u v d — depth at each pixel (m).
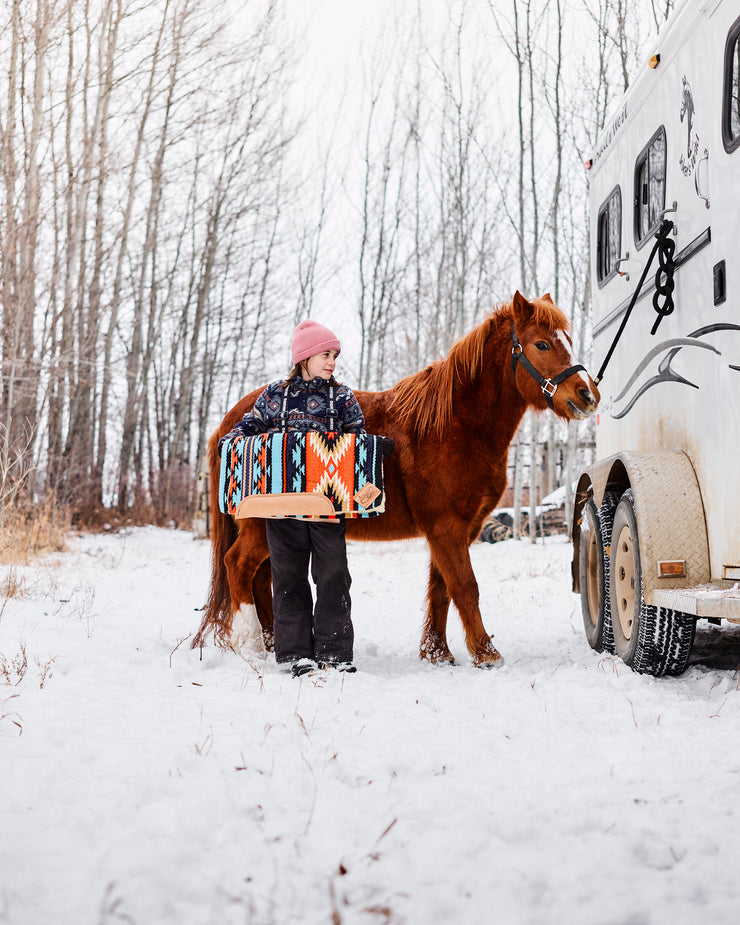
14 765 2.64
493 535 17.33
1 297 14.33
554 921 1.77
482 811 2.35
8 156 14.66
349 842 2.13
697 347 4.45
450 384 5.01
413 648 5.79
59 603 7.13
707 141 4.34
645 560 4.33
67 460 18.91
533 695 3.87
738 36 4.04
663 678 4.55
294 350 4.78
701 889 1.90
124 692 3.78
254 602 5.14
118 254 20.39
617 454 4.84
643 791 2.56
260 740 3.00
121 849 2.01
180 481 24.91
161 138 20.17
